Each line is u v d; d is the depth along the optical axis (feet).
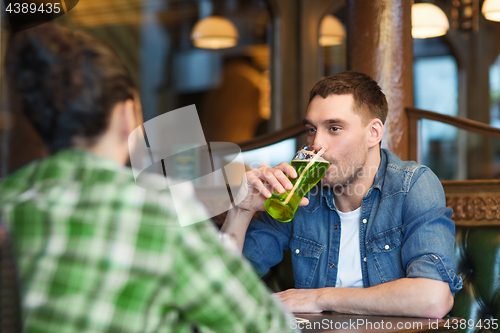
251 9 20.01
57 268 2.20
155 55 24.09
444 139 20.54
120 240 2.20
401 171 4.99
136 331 2.14
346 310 4.25
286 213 4.33
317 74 16.84
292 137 7.56
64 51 2.37
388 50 7.17
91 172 2.37
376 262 4.88
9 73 2.45
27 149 6.66
